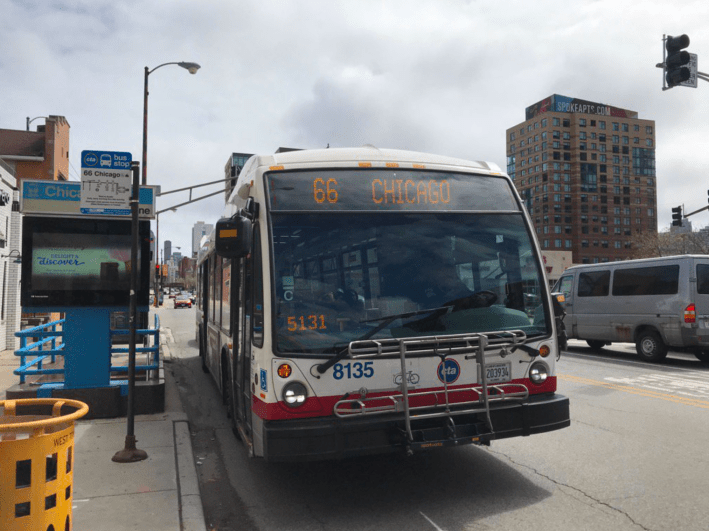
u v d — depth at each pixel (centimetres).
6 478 289
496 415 480
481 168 565
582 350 1670
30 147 4203
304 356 451
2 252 1644
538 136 14675
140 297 781
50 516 304
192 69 2311
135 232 610
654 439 683
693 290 1291
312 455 433
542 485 532
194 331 2547
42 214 755
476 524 448
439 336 476
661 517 457
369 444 445
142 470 561
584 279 1580
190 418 842
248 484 556
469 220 528
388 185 518
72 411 359
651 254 7306
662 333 1340
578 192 14412
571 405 873
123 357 1235
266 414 449
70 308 762
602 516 460
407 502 497
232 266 683
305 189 500
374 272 487
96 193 600
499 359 495
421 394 463
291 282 467
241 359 593
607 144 14738
